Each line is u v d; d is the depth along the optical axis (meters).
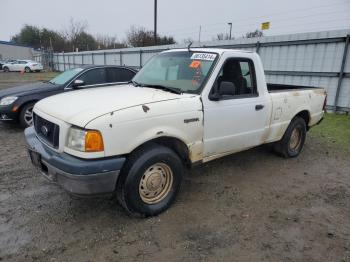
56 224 3.16
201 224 3.24
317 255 2.81
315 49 10.23
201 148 3.69
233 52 4.00
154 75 4.26
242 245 2.91
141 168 3.09
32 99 7.03
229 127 3.94
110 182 2.89
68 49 61.50
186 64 3.99
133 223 3.21
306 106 5.32
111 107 2.98
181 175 3.52
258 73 4.34
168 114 3.24
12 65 37.88
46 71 40.28
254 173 4.72
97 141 2.78
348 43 9.39
